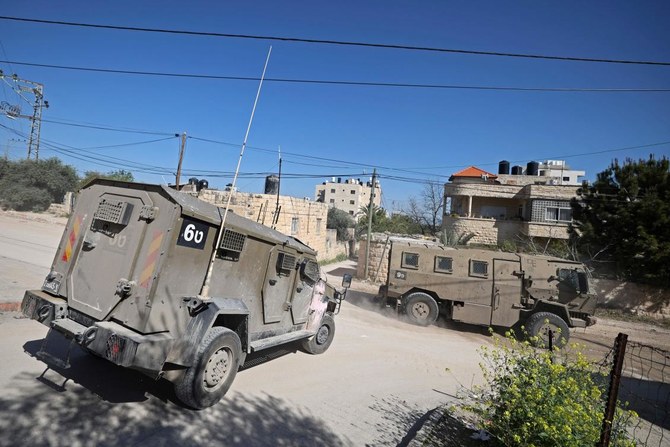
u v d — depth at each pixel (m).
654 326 16.58
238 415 4.30
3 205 32.16
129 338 3.45
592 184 21.58
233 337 4.45
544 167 43.53
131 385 4.54
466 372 7.70
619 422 3.80
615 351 3.42
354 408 5.10
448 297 11.62
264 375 5.67
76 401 3.96
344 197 100.00
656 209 18.16
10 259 11.44
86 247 4.27
